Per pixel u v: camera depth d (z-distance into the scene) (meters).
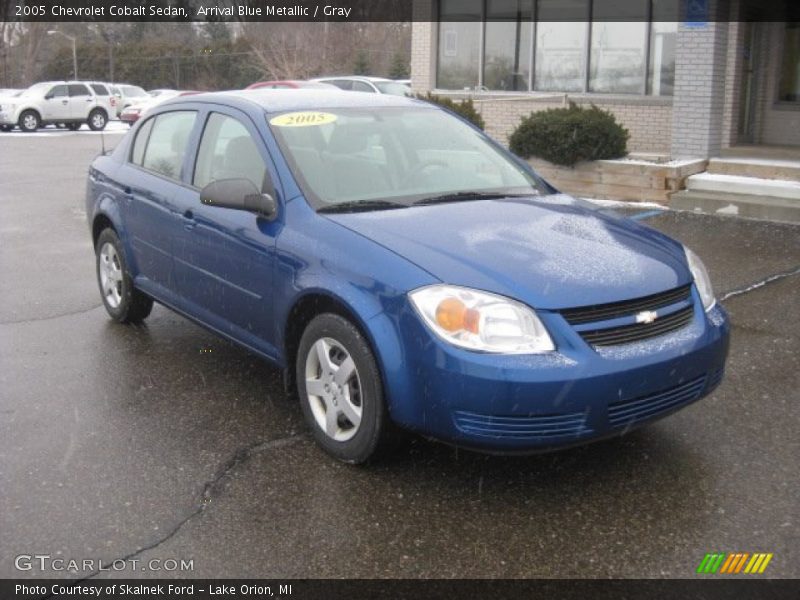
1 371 5.46
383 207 4.46
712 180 11.16
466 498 3.80
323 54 39.06
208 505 3.76
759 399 4.87
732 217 10.38
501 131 15.47
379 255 3.91
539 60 15.09
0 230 10.67
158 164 5.78
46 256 9.08
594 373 3.54
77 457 4.22
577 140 11.69
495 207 4.57
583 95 14.57
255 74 47.41
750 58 13.38
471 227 4.20
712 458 4.17
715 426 4.52
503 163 5.30
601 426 3.62
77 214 11.94
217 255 4.87
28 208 12.50
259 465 4.13
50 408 4.85
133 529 3.57
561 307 3.61
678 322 3.95
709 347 3.95
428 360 3.60
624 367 3.61
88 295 7.37
